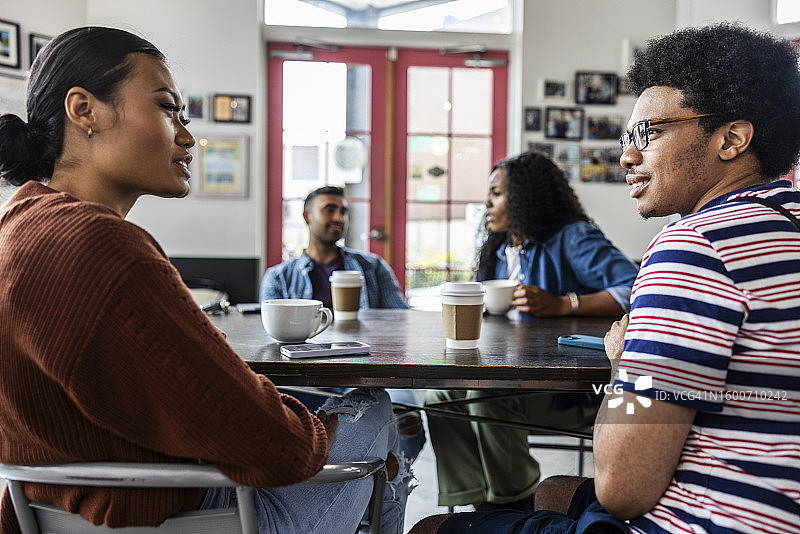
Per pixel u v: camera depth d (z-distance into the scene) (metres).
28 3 4.21
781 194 0.91
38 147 0.99
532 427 1.59
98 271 0.77
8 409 0.83
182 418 0.80
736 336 0.84
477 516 1.11
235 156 4.73
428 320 1.85
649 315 0.86
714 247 0.85
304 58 4.86
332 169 4.93
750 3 4.66
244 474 0.84
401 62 4.93
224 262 4.78
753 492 0.83
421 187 4.99
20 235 0.81
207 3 4.67
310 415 0.96
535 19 4.79
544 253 2.29
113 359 0.78
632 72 1.09
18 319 0.79
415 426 2.21
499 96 4.99
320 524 1.06
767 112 0.96
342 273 1.87
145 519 0.87
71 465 0.84
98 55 0.96
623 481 0.87
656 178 1.03
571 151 4.86
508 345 1.40
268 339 1.47
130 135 0.98
